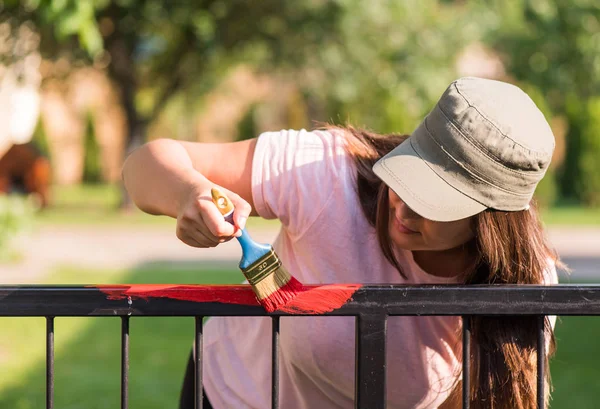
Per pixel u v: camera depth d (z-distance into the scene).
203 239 1.56
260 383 2.06
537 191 20.58
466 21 15.80
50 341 1.56
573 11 16.81
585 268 10.26
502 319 1.76
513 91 1.64
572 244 12.98
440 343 1.92
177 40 15.97
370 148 1.91
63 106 25.67
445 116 1.62
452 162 1.60
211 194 1.53
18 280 8.87
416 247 1.75
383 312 1.59
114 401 5.04
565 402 5.18
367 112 18.52
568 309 1.62
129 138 16.70
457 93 1.63
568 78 18.05
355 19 14.48
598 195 20.62
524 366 1.77
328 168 1.84
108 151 26.53
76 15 5.90
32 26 12.99
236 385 2.11
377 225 1.80
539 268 1.73
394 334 1.90
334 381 1.95
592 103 20.94
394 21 14.79
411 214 1.68
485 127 1.58
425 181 1.61
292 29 14.74
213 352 2.18
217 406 2.15
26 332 6.81
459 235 1.71
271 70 15.95
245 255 1.54
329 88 15.42
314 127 2.03
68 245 12.23
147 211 1.77
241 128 26.62
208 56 15.73
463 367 1.65
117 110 25.89
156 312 1.56
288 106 26.61
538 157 1.59
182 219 1.56
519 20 17.95
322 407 2.04
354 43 14.79
